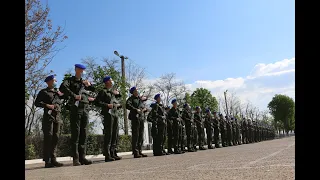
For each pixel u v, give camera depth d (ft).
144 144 77.77
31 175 18.34
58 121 27.81
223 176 13.32
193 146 55.36
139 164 24.16
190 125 52.44
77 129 27.58
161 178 13.93
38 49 50.21
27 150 50.01
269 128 189.47
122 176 15.79
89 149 55.88
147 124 80.23
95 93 71.00
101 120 69.26
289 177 11.77
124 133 78.18
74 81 28.30
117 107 33.73
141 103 40.04
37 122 59.11
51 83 27.76
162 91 126.52
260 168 15.72
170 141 47.67
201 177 13.43
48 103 27.30
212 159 25.29
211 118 67.56
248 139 111.45
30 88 50.75
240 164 18.86
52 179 15.67
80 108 27.89
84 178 15.61
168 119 47.37
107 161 31.55
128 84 81.20
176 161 25.50
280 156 23.89
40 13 50.49
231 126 84.99
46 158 26.96
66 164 30.30
